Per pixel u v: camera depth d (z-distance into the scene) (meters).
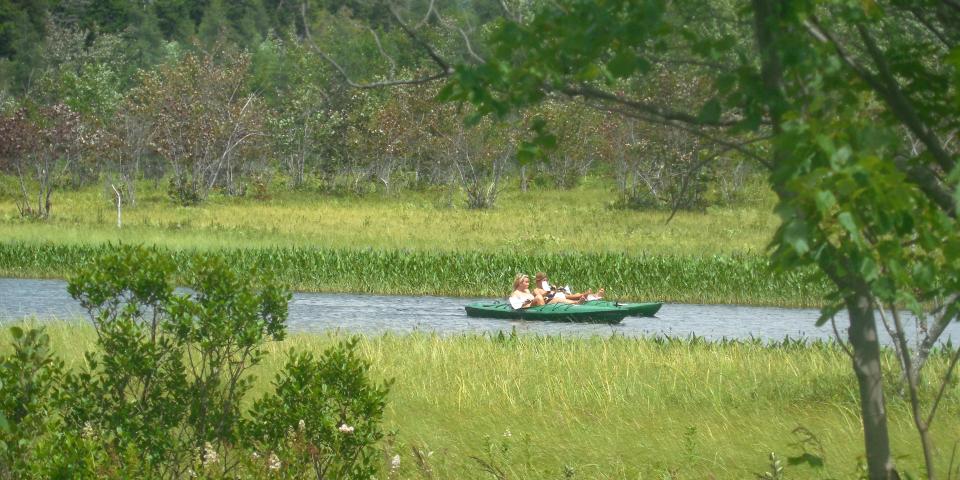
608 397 40.31
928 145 11.90
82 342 52.75
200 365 41.47
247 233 134.50
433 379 44.56
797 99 11.40
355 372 25.94
